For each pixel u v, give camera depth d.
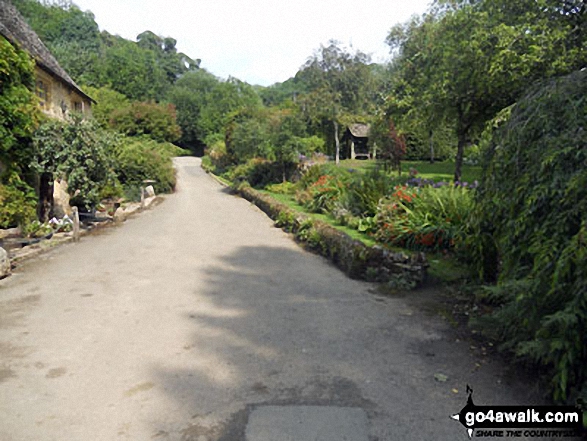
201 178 36.12
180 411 3.35
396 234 9.10
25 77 11.75
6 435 3.04
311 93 35.19
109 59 59.75
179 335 4.85
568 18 11.23
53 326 5.11
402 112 20.69
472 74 13.71
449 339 4.74
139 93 60.06
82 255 9.20
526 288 3.60
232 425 3.16
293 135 23.89
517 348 3.85
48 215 13.09
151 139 46.75
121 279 7.25
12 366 4.09
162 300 6.12
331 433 3.06
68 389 3.67
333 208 13.10
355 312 5.63
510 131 4.77
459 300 6.03
